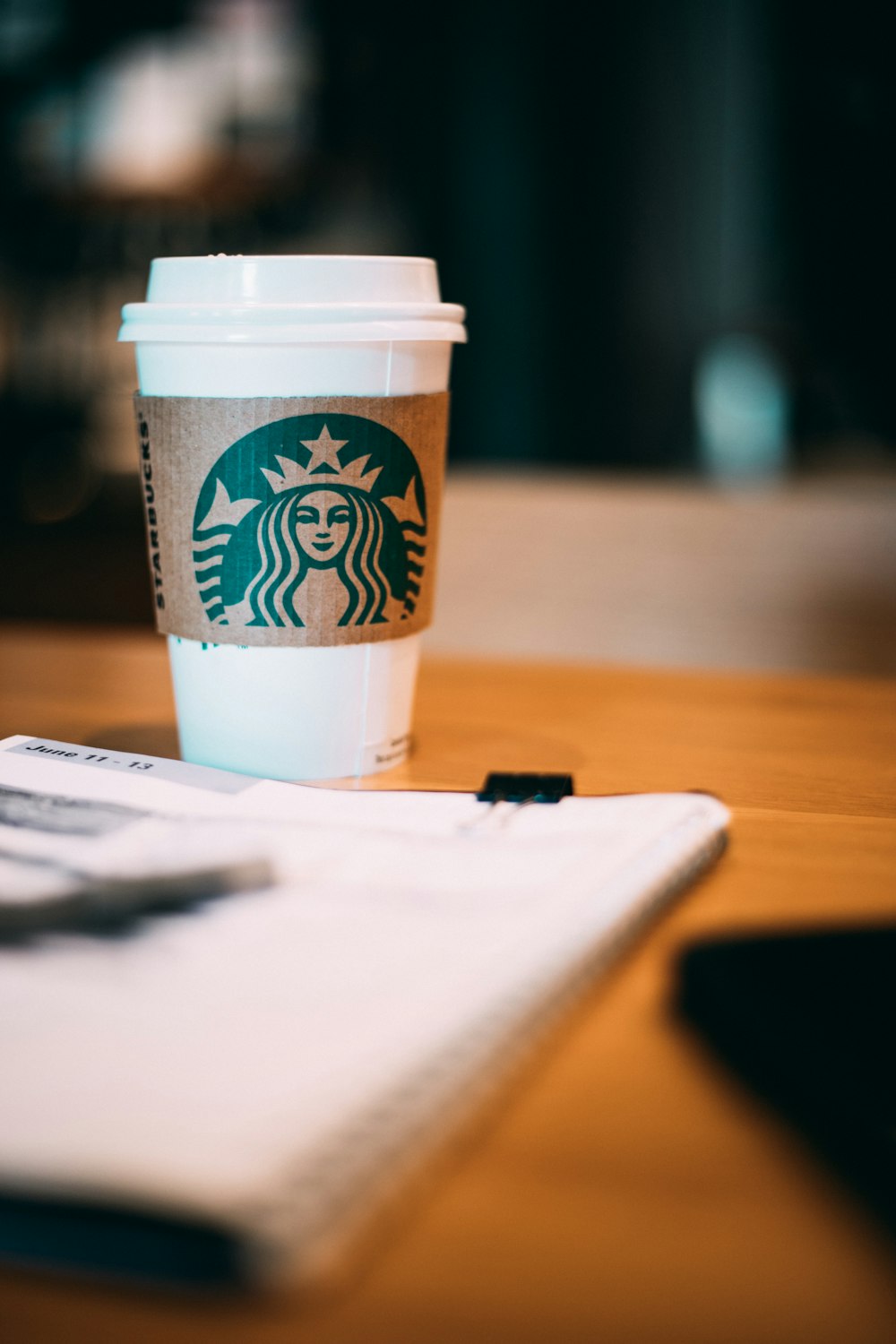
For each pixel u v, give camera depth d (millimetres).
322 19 2463
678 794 480
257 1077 355
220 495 517
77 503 2541
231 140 2377
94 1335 282
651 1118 362
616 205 2834
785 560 907
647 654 863
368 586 526
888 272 2816
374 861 443
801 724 613
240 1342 280
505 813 476
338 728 538
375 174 2652
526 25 2740
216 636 528
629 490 1059
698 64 2787
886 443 2496
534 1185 338
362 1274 302
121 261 2516
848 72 2789
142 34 2328
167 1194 292
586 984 392
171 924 412
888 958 402
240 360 507
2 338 2512
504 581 933
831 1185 338
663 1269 305
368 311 507
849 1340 282
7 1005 379
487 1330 284
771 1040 375
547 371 2908
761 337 2486
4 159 2367
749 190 2846
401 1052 360
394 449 522
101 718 612
